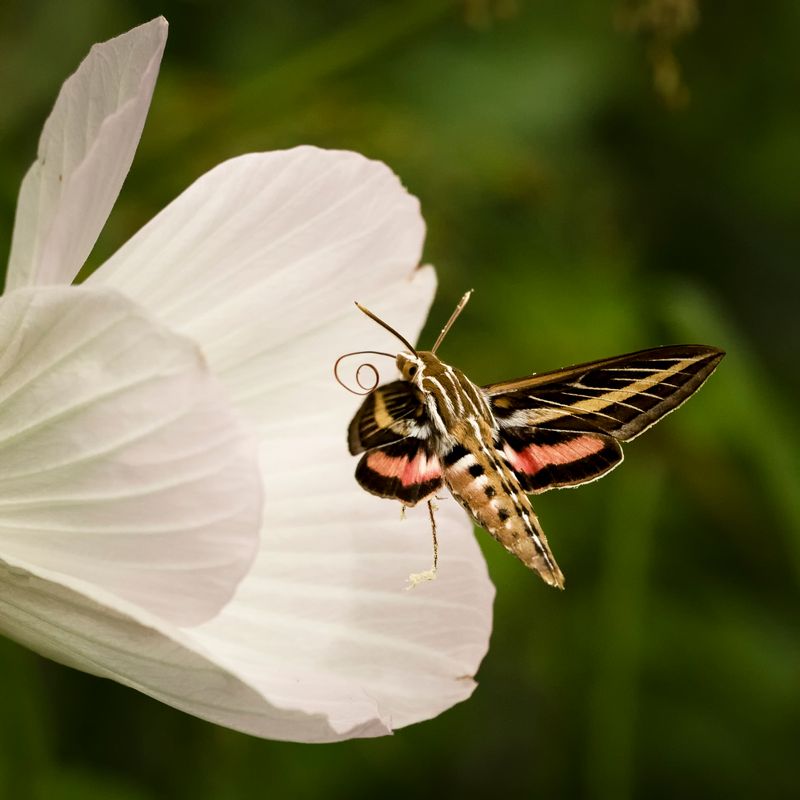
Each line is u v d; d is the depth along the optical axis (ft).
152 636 2.06
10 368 2.07
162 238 2.19
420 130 2.97
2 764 2.44
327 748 2.76
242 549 2.05
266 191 2.21
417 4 2.77
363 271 2.26
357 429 2.09
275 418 2.25
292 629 2.21
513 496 2.14
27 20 2.93
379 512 2.24
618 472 2.85
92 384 2.06
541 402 2.18
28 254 2.11
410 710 2.23
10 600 2.10
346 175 2.23
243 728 2.10
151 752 2.71
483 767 2.88
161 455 2.05
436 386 2.15
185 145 2.78
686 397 2.16
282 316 2.23
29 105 2.87
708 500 2.94
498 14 2.77
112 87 2.09
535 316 3.00
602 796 2.71
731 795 2.92
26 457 2.08
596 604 2.84
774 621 3.03
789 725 2.96
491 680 2.91
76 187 2.08
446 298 2.95
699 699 2.98
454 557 2.25
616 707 2.72
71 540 2.08
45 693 2.69
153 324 2.04
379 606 2.23
